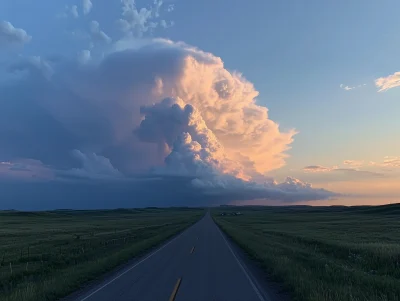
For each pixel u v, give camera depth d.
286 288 11.15
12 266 17.56
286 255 18.97
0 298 9.99
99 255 20.75
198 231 48.19
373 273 14.54
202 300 9.77
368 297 9.03
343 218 103.00
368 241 32.19
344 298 8.79
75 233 49.41
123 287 11.65
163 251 23.50
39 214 157.00
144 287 11.61
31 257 20.39
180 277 13.53
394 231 49.62
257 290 11.10
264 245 25.19
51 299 10.04
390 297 9.28
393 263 15.80
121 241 30.58
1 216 136.00
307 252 20.91
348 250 21.25
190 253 22.25
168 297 10.15
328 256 20.86
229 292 10.81
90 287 11.83
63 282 11.84
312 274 12.64
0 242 35.41
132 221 99.81
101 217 146.62
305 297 9.36
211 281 12.66
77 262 18.41
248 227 62.81
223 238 35.44
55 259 19.25
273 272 13.93
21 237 42.66
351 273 12.67
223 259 19.20
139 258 19.81
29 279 13.55
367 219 91.56
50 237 41.66
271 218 118.94
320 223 78.19
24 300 9.39
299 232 47.78
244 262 17.95
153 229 52.69
